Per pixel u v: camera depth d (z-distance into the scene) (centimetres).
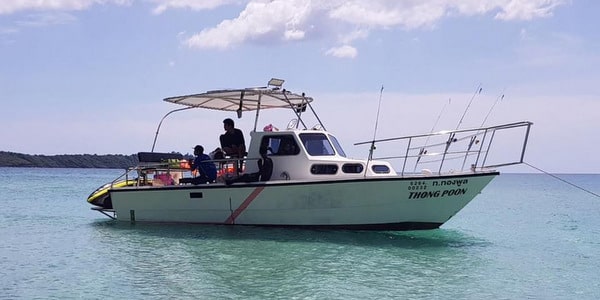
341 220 1212
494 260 1030
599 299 770
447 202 1186
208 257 985
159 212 1337
